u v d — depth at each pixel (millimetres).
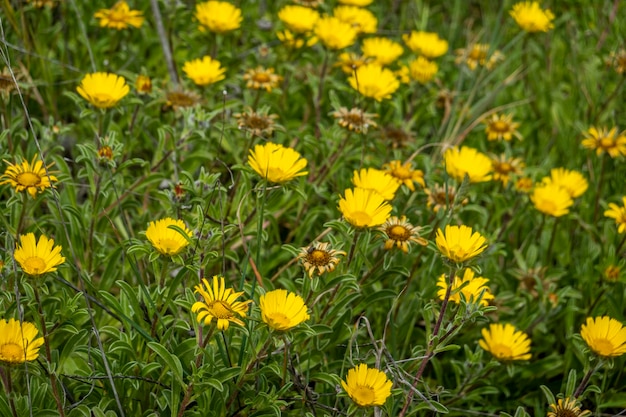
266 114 1742
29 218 1611
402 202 1767
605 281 1713
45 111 1824
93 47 1938
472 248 1432
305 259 1458
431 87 2102
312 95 1952
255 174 1564
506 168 1835
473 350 1693
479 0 2523
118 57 1973
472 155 1729
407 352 1663
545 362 1686
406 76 1962
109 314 1559
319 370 1574
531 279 1754
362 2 2035
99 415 1418
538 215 1869
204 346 1383
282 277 1663
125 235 1683
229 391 1474
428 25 2371
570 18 2391
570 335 1687
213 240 1455
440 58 2240
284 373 1455
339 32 1866
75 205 1662
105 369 1468
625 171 1950
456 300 1475
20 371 1438
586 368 1504
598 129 1864
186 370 1458
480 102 2012
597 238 1861
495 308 1432
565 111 2098
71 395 1474
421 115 2008
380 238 1595
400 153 1823
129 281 1637
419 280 1713
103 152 1572
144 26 2010
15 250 1398
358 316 1646
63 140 1824
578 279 1792
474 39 2207
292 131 1832
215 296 1375
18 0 1859
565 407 1488
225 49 2047
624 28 2311
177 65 1985
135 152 1853
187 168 1760
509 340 1607
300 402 1531
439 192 1690
